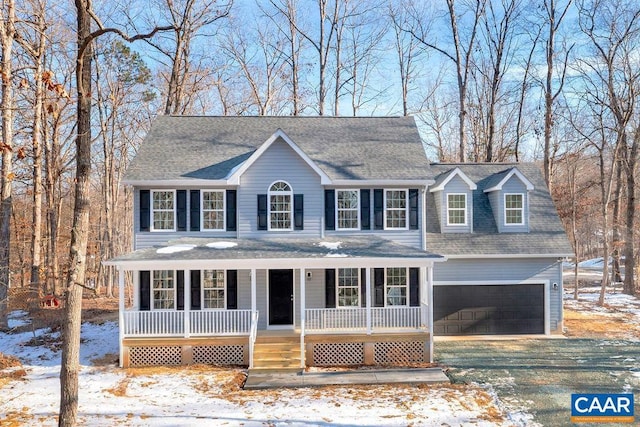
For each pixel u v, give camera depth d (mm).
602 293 25906
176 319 15664
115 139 37875
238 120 21625
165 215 17859
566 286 36031
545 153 30766
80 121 9242
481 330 18906
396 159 19141
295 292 17422
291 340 15773
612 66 29188
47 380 13516
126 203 43625
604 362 15133
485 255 18594
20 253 32312
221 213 18031
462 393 12492
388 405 11656
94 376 14062
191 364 15281
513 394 12430
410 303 17672
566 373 14102
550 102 30844
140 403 11828
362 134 20922
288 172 18094
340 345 15578
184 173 17938
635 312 23781
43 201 35469
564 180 44562
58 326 20500
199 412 11242
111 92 33188
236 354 15523
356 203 18359
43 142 29250
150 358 15312
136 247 17641
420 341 15625
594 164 42906
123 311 15172
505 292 19000
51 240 29484
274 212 18078
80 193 9188
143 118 37250
